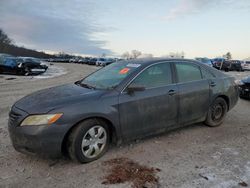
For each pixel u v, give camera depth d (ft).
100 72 14.28
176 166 10.46
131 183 9.07
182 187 8.82
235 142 13.44
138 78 12.16
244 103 24.45
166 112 12.97
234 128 15.97
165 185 8.95
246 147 12.71
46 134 9.61
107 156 11.40
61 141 9.91
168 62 13.70
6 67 57.98
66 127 9.89
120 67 13.50
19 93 29.09
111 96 11.16
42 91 12.58
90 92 11.38
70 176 9.62
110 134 11.66
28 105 10.30
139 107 11.86
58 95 11.12
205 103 14.97
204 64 15.78
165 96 12.79
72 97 10.73
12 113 10.41
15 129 9.93
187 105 13.93
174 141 13.47
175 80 13.61
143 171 9.94
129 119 11.61
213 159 11.21
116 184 9.02
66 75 63.77
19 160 10.94
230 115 19.42
